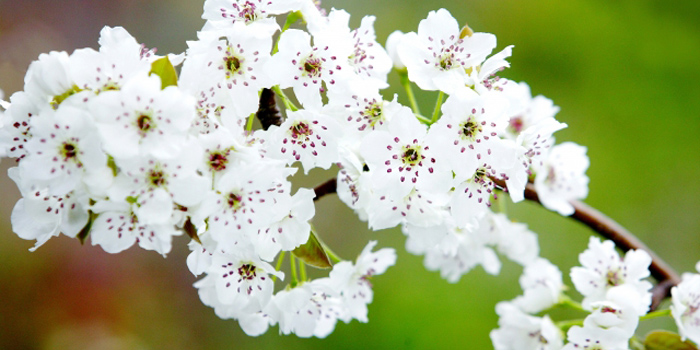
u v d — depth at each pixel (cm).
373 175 61
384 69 62
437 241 62
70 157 58
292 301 63
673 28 131
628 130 127
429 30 61
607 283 66
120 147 57
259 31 60
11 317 132
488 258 74
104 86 59
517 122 71
